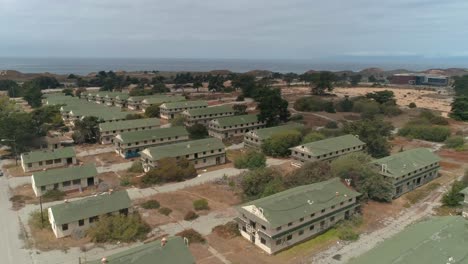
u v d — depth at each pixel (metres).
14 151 87.69
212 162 83.19
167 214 56.41
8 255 44.22
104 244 47.12
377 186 60.25
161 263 35.12
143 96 162.00
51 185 64.25
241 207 49.00
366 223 53.66
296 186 60.03
